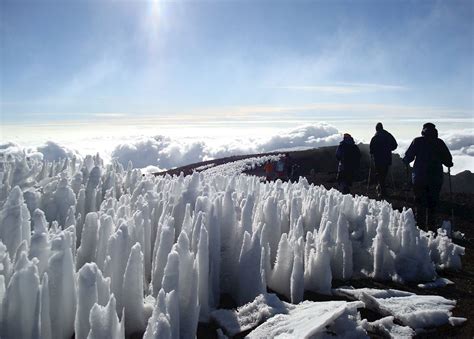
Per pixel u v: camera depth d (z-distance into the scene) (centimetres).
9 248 376
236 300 439
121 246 361
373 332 409
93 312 279
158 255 403
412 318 427
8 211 382
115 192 668
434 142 1009
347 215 684
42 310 289
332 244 563
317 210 665
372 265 593
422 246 595
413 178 1027
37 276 291
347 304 401
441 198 1395
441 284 559
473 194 1501
